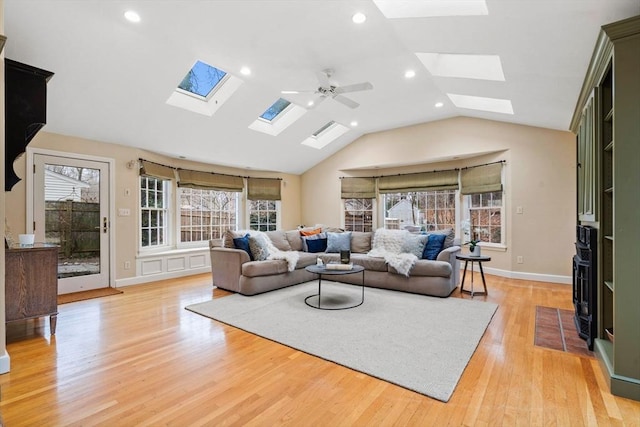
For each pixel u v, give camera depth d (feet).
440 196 21.15
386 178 22.99
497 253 17.81
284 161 23.13
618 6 6.35
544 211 16.17
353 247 17.49
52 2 8.59
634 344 6.18
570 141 15.55
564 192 15.70
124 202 15.92
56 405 5.96
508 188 17.17
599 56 7.48
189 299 13.28
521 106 13.76
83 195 14.55
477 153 18.26
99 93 12.21
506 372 7.14
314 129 20.34
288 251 16.78
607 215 7.92
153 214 17.98
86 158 14.60
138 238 16.70
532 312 11.35
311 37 10.51
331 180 24.70
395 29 9.88
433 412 5.74
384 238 16.29
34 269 9.25
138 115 13.99
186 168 19.61
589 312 8.29
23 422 5.47
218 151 18.92
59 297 13.48
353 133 22.21
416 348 8.36
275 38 10.55
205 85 15.12
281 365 7.54
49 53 10.08
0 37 6.86
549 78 10.11
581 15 6.82
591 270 8.25
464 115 18.31
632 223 6.24
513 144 16.97
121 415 5.68
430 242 14.94
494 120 17.44
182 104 14.62
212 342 8.87
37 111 8.23
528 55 9.12
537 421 5.46
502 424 5.39
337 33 10.27
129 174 16.14
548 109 13.06
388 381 6.79
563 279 15.71
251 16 9.36
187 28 9.94
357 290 14.55
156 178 17.57
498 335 9.27
